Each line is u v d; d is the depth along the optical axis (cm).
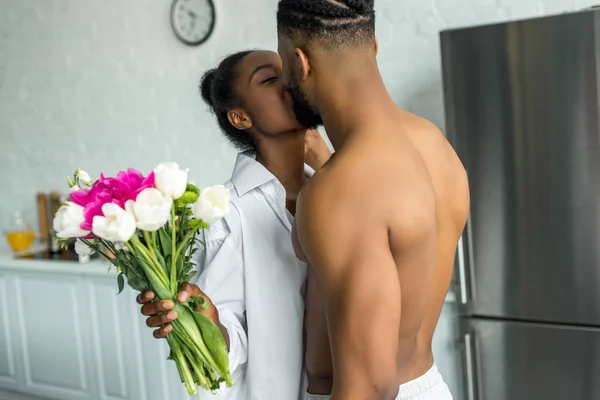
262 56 128
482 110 216
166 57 330
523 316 218
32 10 371
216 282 126
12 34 382
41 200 376
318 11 87
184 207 102
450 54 219
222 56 313
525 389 221
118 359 316
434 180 96
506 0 250
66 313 331
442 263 101
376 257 78
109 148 358
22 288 346
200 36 317
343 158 83
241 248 127
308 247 83
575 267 206
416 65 270
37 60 375
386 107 89
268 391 128
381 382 78
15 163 395
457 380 245
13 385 358
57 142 376
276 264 127
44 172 384
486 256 222
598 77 194
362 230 79
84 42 356
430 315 104
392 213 79
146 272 100
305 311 128
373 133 85
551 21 200
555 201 207
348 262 79
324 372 114
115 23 343
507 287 220
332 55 87
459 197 101
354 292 78
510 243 217
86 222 90
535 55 204
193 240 107
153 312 102
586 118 198
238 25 309
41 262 337
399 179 81
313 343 114
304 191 85
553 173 205
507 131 212
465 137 220
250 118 130
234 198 130
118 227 88
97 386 325
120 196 92
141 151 347
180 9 320
